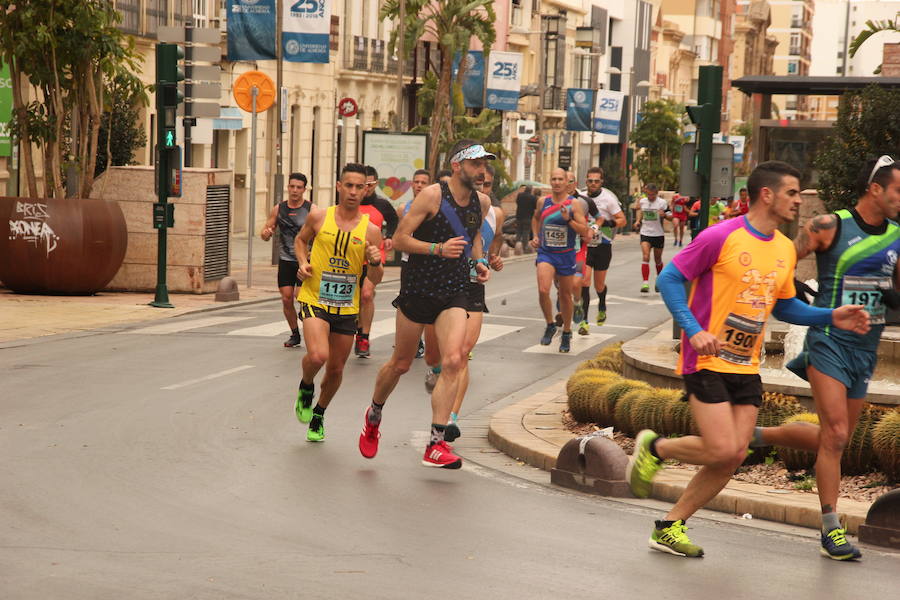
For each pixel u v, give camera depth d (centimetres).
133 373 1513
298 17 3688
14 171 3275
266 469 1029
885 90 2144
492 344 1939
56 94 2459
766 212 786
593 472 999
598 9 9506
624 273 3588
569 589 725
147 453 1070
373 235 1148
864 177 823
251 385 1455
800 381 1135
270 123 4953
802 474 1008
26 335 1853
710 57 13400
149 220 2567
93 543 783
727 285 782
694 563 794
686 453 799
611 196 2228
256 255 3869
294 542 805
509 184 5294
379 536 828
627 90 10169
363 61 5759
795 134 2519
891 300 829
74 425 1182
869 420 1005
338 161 5716
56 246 2359
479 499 957
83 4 2412
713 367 787
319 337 1135
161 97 2281
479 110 6134
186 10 4359
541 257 1873
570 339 1873
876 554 838
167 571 728
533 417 1273
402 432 1234
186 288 2569
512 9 7719
